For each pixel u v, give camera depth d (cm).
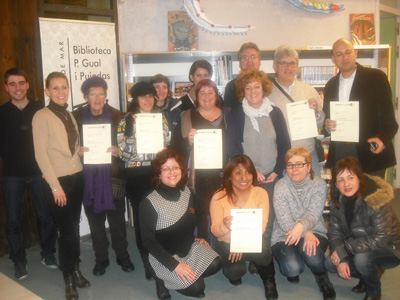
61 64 357
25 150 289
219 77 407
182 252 237
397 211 436
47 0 374
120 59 422
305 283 270
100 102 265
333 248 238
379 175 288
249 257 261
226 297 254
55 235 315
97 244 291
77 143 262
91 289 271
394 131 273
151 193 232
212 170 275
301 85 298
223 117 277
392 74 537
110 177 277
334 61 290
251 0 442
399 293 251
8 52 325
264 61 455
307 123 274
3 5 320
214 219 251
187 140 275
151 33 441
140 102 280
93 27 371
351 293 253
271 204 269
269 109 266
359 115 279
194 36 434
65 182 250
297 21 448
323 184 254
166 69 450
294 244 252
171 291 266
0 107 286
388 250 229
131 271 299
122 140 273
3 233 339
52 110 250
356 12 450
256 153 267
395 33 529
